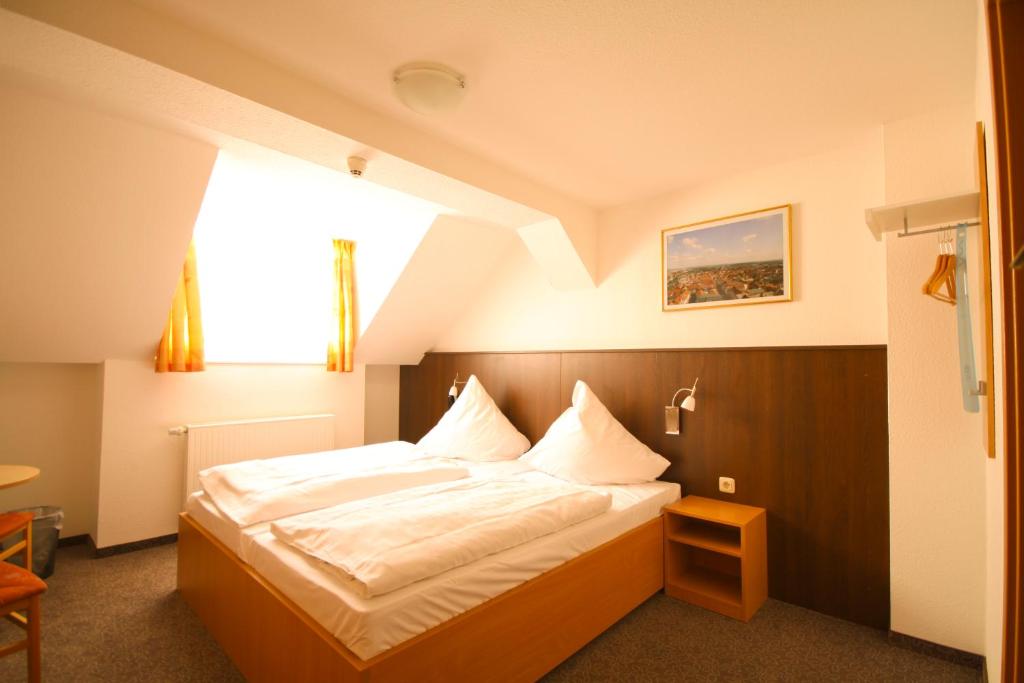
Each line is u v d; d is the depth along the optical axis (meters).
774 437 2.57
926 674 1.93
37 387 3.08
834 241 2.46
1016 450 0.80
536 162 2.62
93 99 1.95
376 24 1.55
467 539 1.68
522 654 1.72
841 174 2.45
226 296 3.91
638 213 3.21
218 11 1.49
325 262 4.30
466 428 3.61
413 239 3.49
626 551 2.28
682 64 1.76
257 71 1.73
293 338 4.25
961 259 1.62
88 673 1.89
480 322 4.15
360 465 2.75
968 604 1.99
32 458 3.06
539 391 3.62
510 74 1.82
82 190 2.25
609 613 2.15
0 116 1.92
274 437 3.70
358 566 1.49
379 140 2.10
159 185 2.39
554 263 3.41
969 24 1.53
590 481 2.78
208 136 2.28
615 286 3.31
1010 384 0.82
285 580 1.66
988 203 1.46
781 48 1.66
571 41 1.63
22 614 2.30
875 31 1.57
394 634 1.37
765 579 2.54
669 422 2.91
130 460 3.15
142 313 2.92
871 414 2.29
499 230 3.71
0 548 2.52
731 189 2.81
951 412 2.05
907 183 2.15
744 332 2.74
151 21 1.50
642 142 2.39
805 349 2.49
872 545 2.28
